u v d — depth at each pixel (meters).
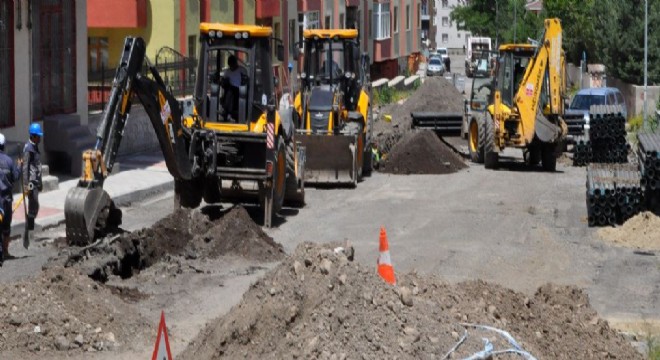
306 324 13.25
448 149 38.94
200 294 19.05
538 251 23.69
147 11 45.44
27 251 22.44
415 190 33.06
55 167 32.34
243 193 26.42
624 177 27.30
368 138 36.53
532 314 15.61
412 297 13.75
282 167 27.14
